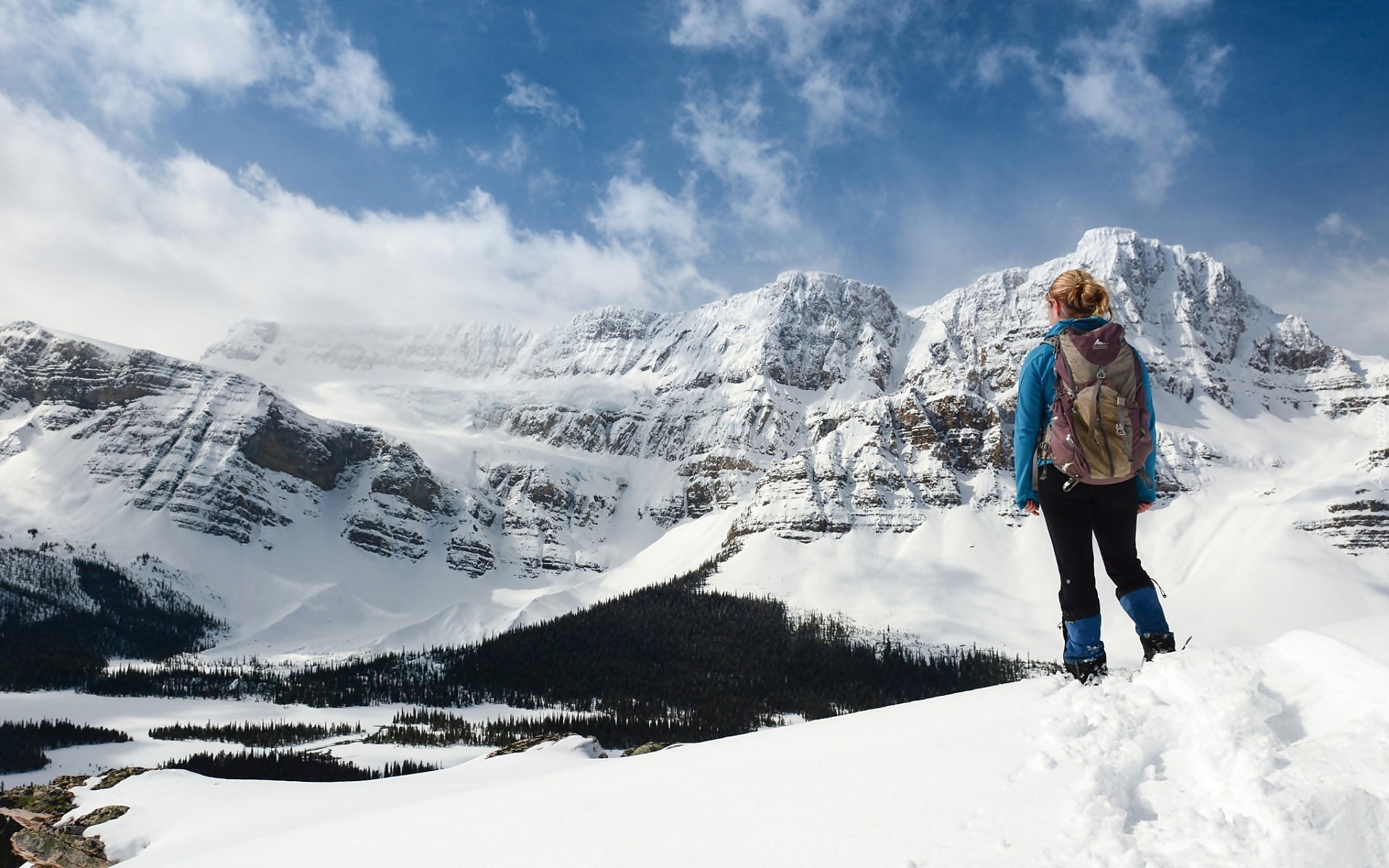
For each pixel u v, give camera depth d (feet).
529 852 22.58
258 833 62.13
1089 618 22.39
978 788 18.22
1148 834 15.12
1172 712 18.48
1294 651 19.20
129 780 88.89
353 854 28.99
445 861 24.32
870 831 17.70
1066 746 18.53
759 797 21.57
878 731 24.68
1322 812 14.01
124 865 66.90
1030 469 23.20
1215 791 15.85
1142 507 22.63
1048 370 22.38
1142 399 21.65
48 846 78.64
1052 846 15.33
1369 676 17.08
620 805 24.32
